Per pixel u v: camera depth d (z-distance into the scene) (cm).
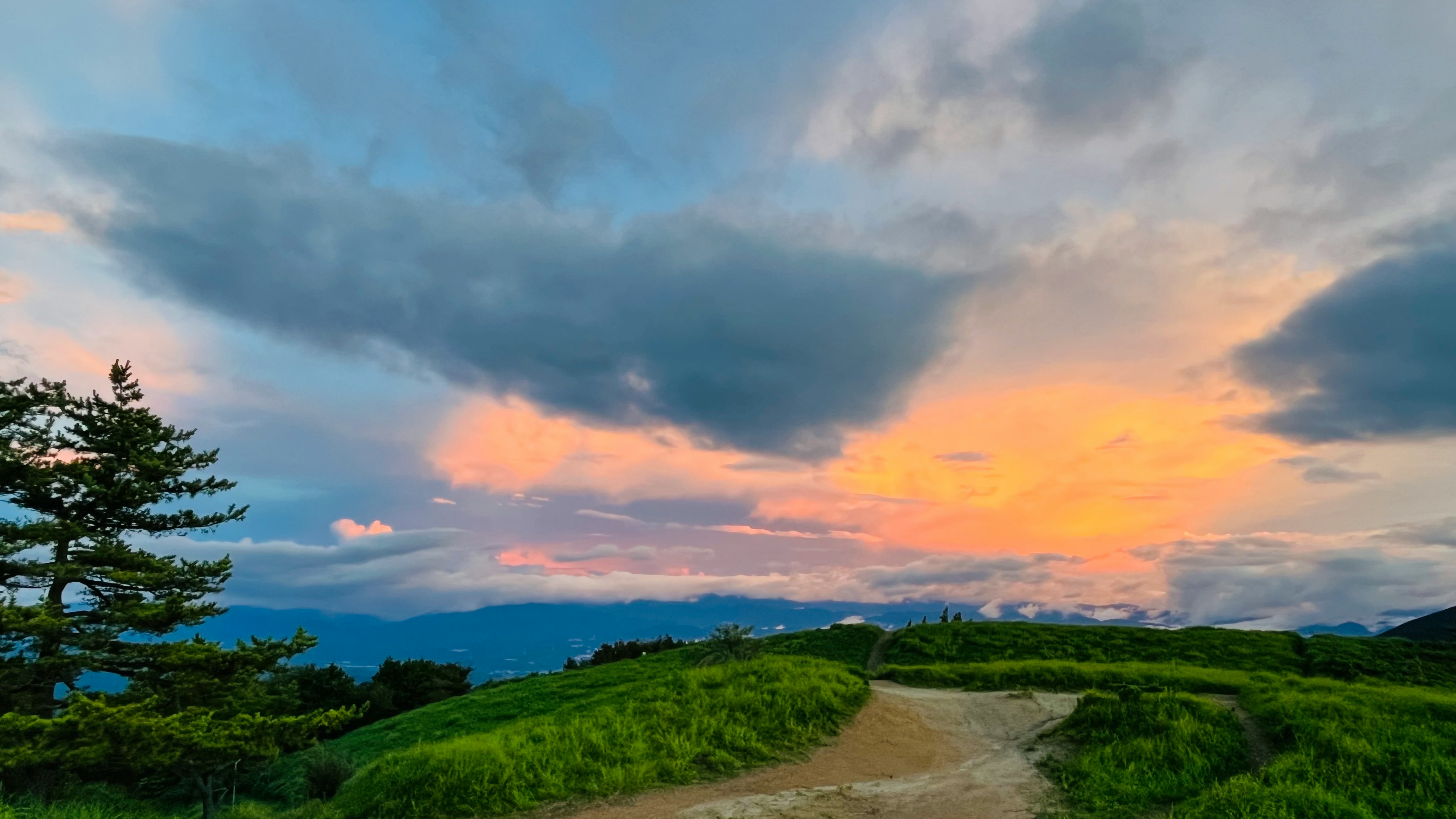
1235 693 2523
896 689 2992
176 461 2766
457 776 1415
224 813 2253
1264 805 1099
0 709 2256
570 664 8100
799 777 1548
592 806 1360
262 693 3747
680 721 1833
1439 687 4169
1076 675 2903
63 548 2483
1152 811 1223
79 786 2344
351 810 1401
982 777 1496
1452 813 1101
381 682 6888
